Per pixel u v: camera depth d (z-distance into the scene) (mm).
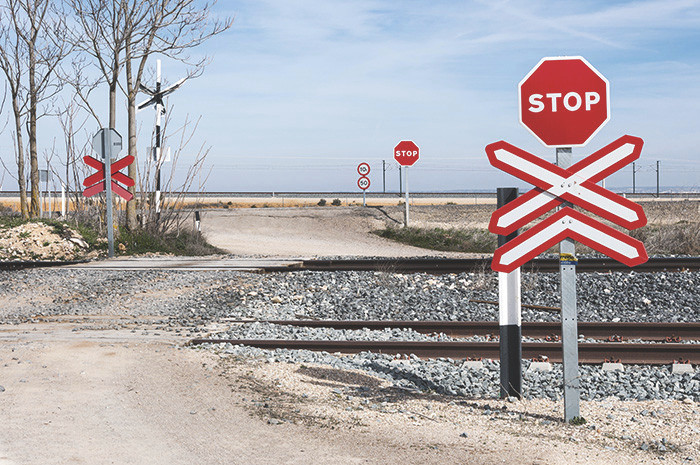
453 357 9109
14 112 27031
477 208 37438
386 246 27531
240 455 5102
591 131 5828
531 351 9000
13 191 60688
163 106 26328
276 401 6637
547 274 14219
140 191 24062
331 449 5246
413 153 30641
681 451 5254
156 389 7031
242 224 32344
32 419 5949
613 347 8750
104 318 11508
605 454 5148
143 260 19547
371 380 7684
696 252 21516
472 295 13141
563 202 5906
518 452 5176
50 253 21078
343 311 12055
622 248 5770
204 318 11430
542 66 5879
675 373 8094
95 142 20547
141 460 4969
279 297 13016
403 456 5086
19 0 25547
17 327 10742
